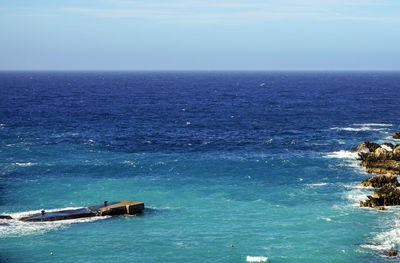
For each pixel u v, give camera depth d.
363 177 70.44
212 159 81.75
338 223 51.81
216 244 46.69
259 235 48.78
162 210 56.50
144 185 66.62
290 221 52.62
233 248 45.75
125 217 53.84
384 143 88.69
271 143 97.25
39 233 48.81
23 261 42.81
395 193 58.75
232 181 68.81
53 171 73.50
